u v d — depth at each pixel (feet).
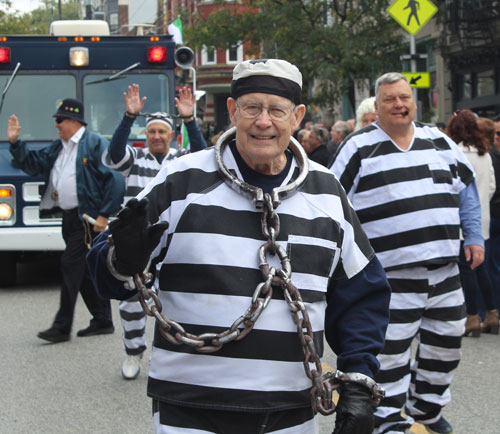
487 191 23.12
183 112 19.74
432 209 13.58
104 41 33.12
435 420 14.48
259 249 7.76
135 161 19.51
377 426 13.35
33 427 16.01
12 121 23.54
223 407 7.64
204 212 7.85
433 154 13.91
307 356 7.69
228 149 8.18
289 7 64.90
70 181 23.12
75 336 23.89
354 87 67.67
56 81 33.04
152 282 8.19
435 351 13.93
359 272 8.41
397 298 13.53
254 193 7.84
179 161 8.20
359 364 8.12
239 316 7.66
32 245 31.53
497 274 24.49
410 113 13.60
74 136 23.48
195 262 7.75
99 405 17.38
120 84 33.19
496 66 57.77
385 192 13.61
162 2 140.05
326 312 8.50
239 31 68.80
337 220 8.20
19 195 31.55
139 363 19.43
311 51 63.52
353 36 63.82
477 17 56.29
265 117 7.75
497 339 23.56
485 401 17.46
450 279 13.84
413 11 35.99
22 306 28.86
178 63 32.30
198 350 7.64
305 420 8.03
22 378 19.48
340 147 14.12
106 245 7.82
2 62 32.71
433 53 66.64
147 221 7.50
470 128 23.11
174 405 7.84
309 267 7.94
